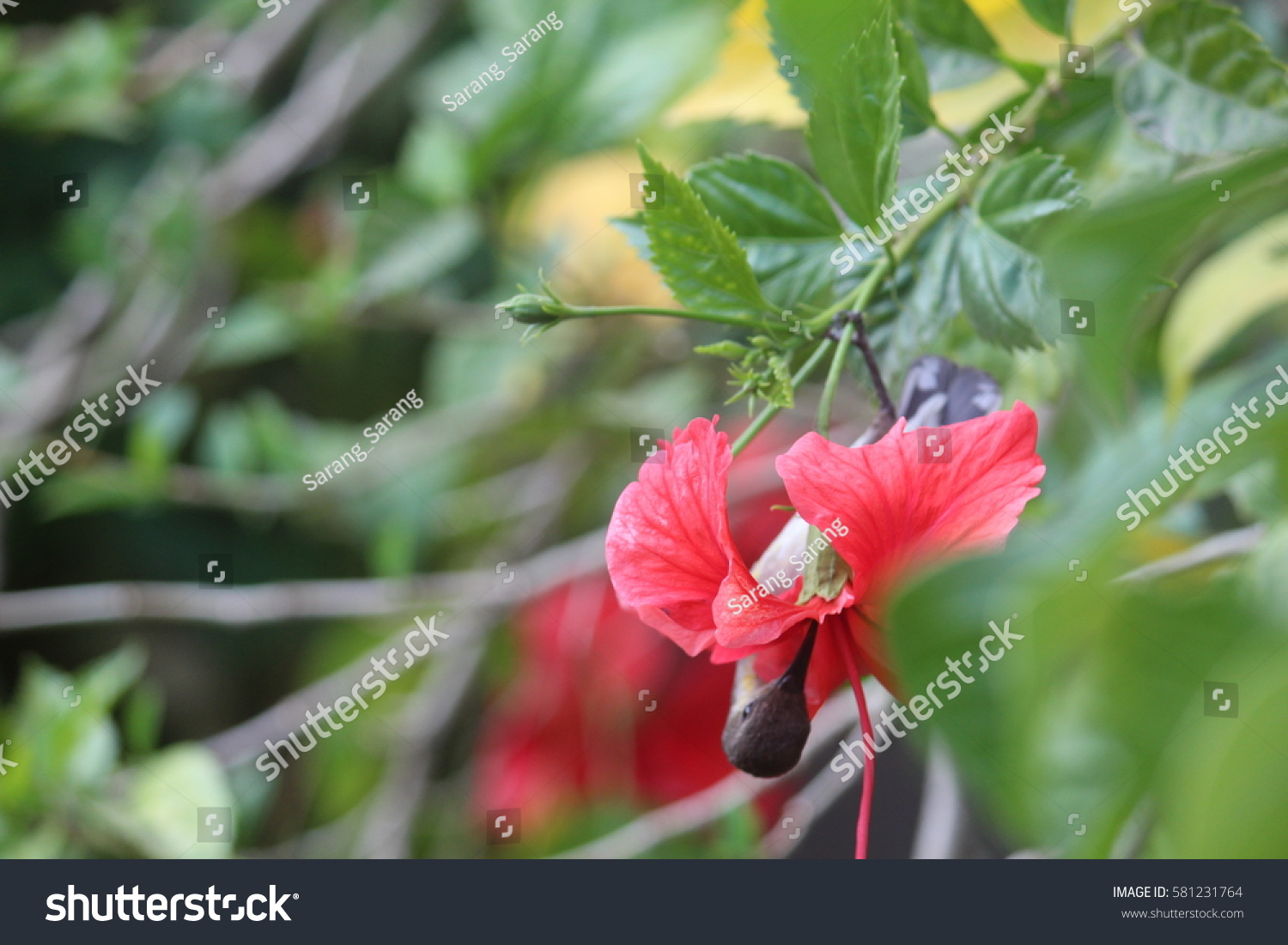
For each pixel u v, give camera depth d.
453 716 1.59
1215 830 0.72
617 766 1.47
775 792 1.34
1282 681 0.74
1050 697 0.78
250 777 1.54
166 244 1.77
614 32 1.47
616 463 1.73
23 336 2.09
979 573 0.82
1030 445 0.93
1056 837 0.78
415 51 1.81
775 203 1.00
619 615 1.51
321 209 1.82
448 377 1.85
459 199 1.66
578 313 0.97
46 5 2.16
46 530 2.16
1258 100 1.00
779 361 0.96
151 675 2.11
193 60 1.86
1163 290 0.99
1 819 1.28
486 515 1.81
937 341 1.01
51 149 2.08
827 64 0.97
